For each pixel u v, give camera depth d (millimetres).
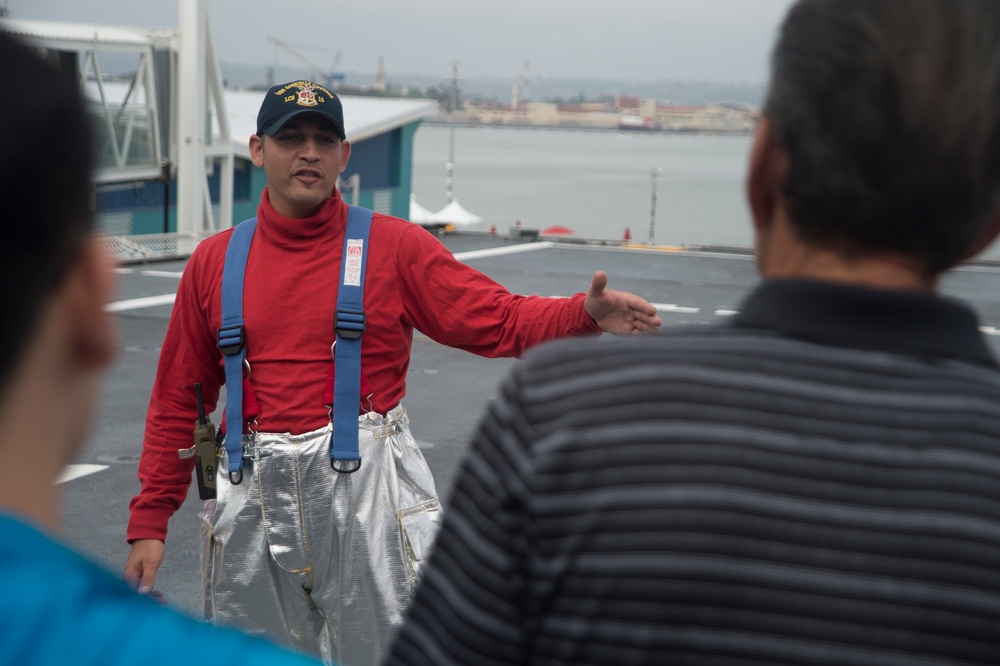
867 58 1093
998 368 1164
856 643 1021
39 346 696
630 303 2812
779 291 1148
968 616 1024
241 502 2912
